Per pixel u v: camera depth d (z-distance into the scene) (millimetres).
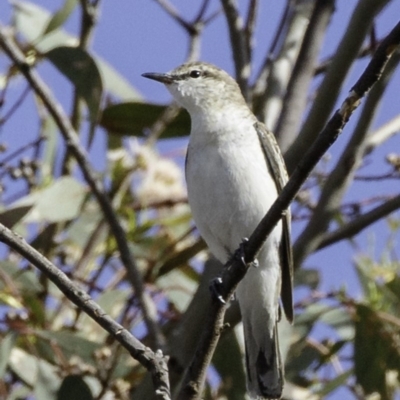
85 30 12594
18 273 10930
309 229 10578
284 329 11195
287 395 11164
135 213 12477
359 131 10695
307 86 11281
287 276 10500
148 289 11781
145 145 12328
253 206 10148
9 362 10789
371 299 11336
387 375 11062
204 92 11008
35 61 11594
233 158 10203
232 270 7852
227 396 11086
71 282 7434
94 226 12305
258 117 11703
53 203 11266
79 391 10133
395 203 10672
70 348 10586
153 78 11281
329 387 11016
